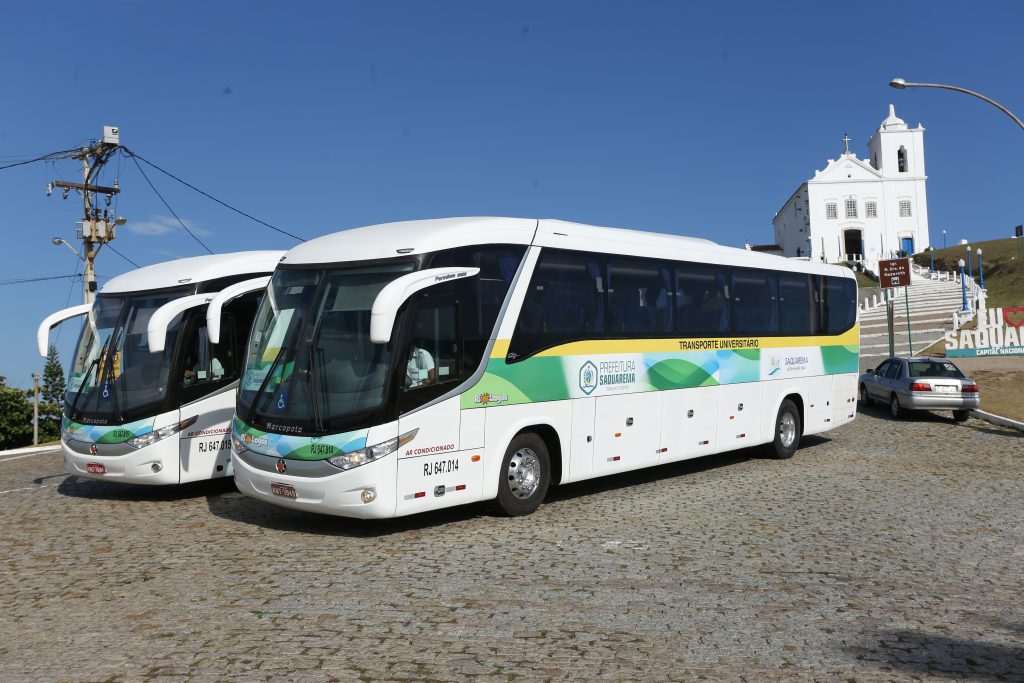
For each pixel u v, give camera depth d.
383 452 8.66
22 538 9.53
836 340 17.03
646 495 11.80
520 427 10.16
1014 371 29.14
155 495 12.06
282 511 10.70
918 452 16.27
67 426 11.59
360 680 5.24
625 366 11.82
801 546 8.87
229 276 12.08
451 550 8.59
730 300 14.08
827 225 97.69
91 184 29.67
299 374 9.08
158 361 11.32
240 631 6.20
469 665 5.51
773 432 15.04
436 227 9.65
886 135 98.75
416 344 9.06
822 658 5.71
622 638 6.07
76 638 6.13
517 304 10.23
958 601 7.08
